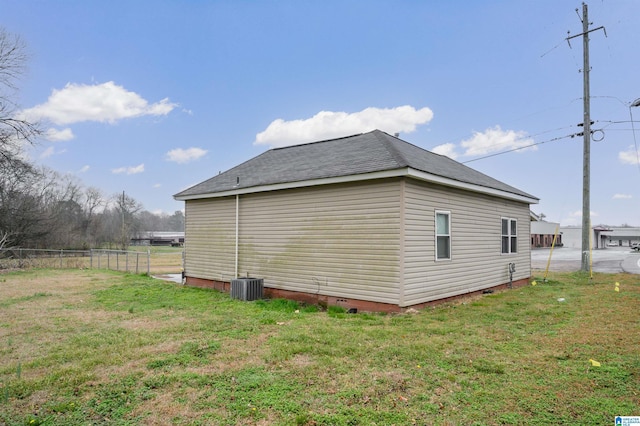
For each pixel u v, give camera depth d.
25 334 6.09
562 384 3.80
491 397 3.51
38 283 13.30
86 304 8.97
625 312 7.25
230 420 3.11
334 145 11.61
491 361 4.52
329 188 8.74
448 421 3.06
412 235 7.71
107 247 46.97
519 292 10.64
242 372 4.21
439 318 6.98
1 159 21.69
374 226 7.91
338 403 3.40
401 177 7.53
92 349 5.18
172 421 3.10
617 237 75.25
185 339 5.67
